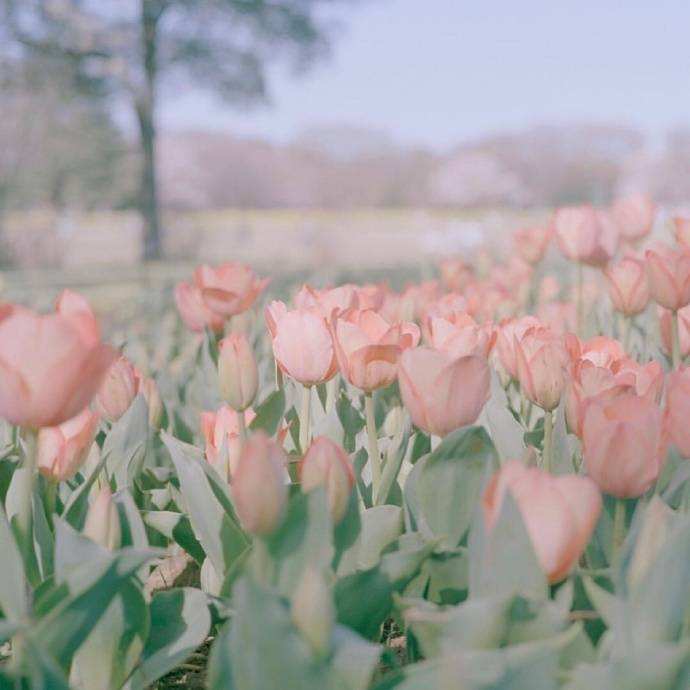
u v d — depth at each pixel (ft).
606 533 4.87
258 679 3.49
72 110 118.32
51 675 3.44
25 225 102.78
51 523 5.44
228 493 5.24
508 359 6.86
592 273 23.29
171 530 5.88
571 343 6.05
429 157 298.15
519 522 3.75
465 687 3.33
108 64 103.55
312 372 5.73
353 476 4.47
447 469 4.72
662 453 4.52
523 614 3.67
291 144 295.48
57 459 5.34
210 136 280.72
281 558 4.00
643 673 3.32
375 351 5.25
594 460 4.38
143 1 102.94
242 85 108.17
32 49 101.30
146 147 110.42
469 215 245.45
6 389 3.89
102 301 44.98
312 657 3.46
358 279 32.42
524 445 5.82
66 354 3.84
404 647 5.47
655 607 3.64
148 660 4.50
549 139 291.58
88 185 186.19
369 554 4.95
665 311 8.00
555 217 11.05
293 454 6.51
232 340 5.47
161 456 7.76
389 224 187.32
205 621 4.58
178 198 228.22
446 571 4.47
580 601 4.37
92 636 4.32
